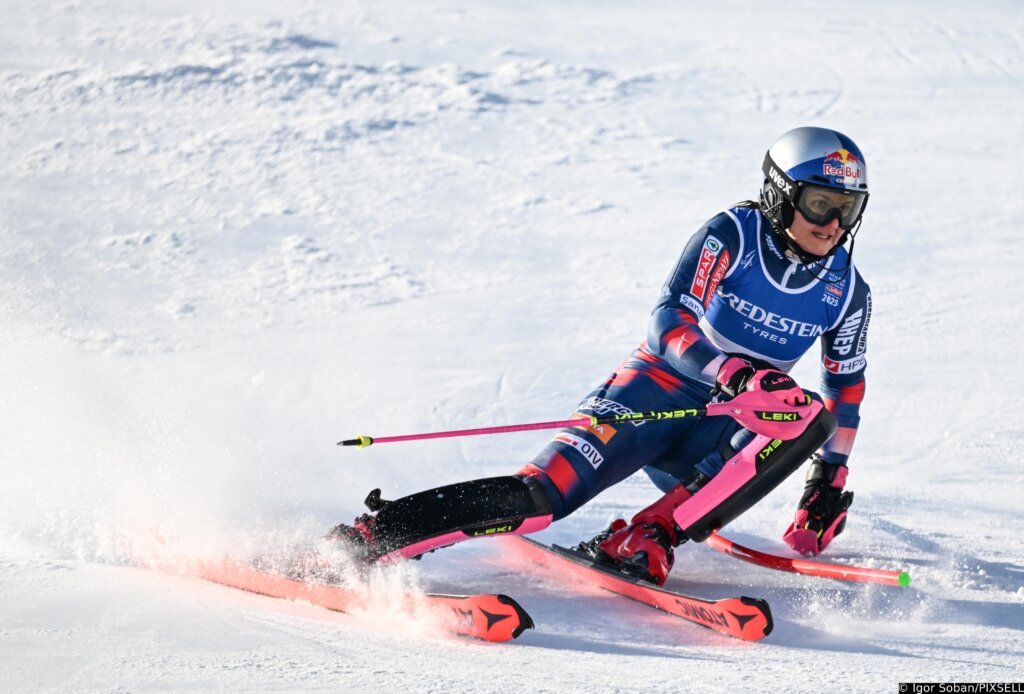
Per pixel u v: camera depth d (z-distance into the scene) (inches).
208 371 967.6
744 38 3501.5
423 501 460.1
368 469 709.9
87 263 1392.7
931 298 1272.1
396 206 1686.8
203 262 1407.5
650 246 1499.8
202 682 307.4
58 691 296.2
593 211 1681.8
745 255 509.4
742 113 2506.2
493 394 925.8
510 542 553.0
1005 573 519.5
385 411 870.4
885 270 1396.4
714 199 1770.4
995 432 840.3
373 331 1132.5
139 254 1439.5
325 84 2549.2
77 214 1626.5
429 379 966.4
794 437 459.8
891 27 3762.3
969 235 1574.8
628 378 519.5
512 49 3112.7
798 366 1045.2
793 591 490.3
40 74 2564.0
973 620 440.8
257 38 2974.9
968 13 4065.0
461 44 3152.1
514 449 778.8
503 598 387.2
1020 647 400.5
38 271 1347.2
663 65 3041.3
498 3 3843.5
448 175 1882.4
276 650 349.4
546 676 339.3
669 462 541.3
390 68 2736.2
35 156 1964.8
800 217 496.7
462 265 1406.3
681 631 418.3
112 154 1980.8
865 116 2511.1
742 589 494.9
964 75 3046.3
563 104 2511.1
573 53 3144.7
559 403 903.1
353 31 3208.7
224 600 421.1
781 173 497.0
